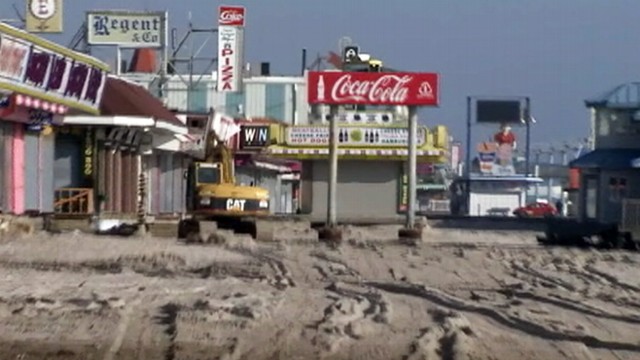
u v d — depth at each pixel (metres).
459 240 167.12
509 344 67.81
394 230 185.88
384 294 86.81
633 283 107.44
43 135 167.25
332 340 66.06
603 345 69.44
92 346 63.88
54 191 175.50
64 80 158.25
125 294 78.75
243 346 64.50
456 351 64.31
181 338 65.62
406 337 67.81
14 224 130.88
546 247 153.12
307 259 118.56
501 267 118.06
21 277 87.75
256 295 80.69
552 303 86.69
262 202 162.25
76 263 102.81
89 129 181.50
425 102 158.50
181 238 146.50
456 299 86.19
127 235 145.12
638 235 159.00
